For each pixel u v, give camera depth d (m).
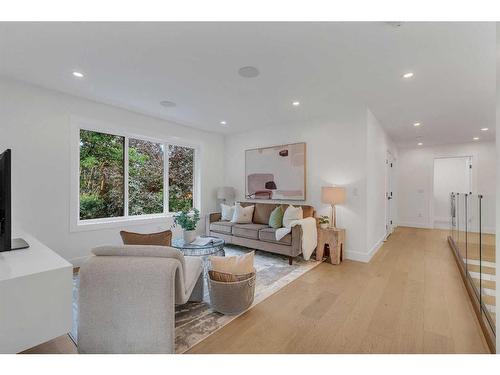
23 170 2.93
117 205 3.93
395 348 1.71
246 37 1.98
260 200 5.00
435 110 3.73
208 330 1.93
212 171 5.44
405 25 1.80
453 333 1.88
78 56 2.30
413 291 2.65
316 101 3.43
